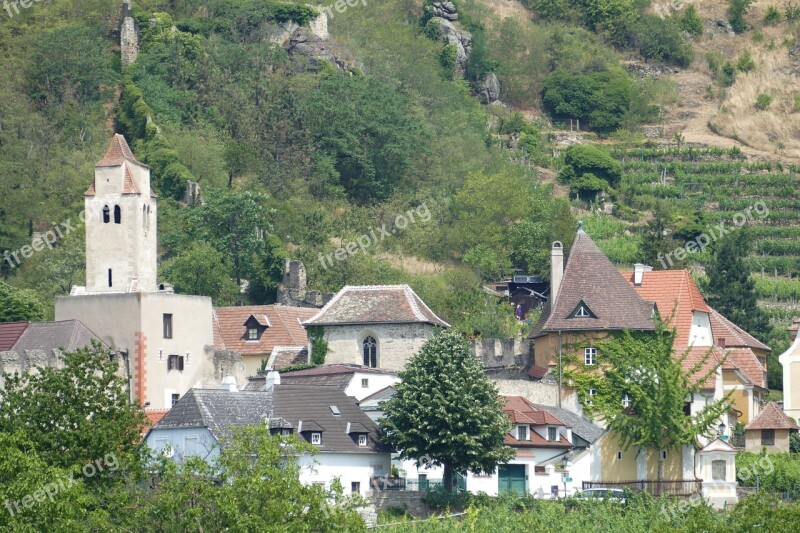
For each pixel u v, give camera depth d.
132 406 194.88
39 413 188.38
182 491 164.75
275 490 164.88
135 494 171.75
